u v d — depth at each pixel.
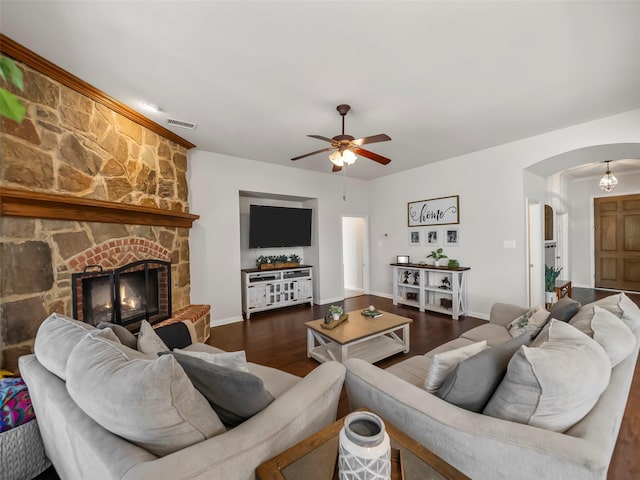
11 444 1.41
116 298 2.59
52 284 2.11
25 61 1.93
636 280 5.77
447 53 2.02
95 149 2.45
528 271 3.98
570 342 1.20
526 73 2.28
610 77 2.34
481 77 2.33
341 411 2.07
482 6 1.62
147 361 1.03
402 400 1.27
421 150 4.22
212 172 4.16
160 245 3.20
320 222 5.48
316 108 2.81
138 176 2.92
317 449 1.04
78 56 1.98
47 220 2.09
